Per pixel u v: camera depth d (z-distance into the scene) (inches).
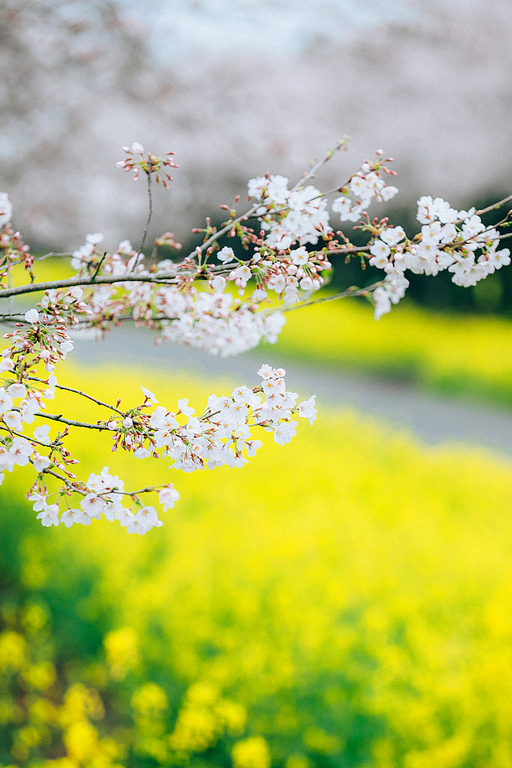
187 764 191.2
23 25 275.1
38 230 356.5
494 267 150.7
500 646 209.6
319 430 530.9
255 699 191.8
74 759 192.2
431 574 257.6
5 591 293.4
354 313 1198.9
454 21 571.2
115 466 366.9
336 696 188.9
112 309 158.6
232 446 147.6
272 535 277.9
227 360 904.9
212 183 440.5
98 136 347.9
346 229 765.9
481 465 489.1
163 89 350.6
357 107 538.3
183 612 223.0
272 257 151.1
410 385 896.9
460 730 185.6
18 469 333.4
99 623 249.4
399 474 432.8
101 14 300.5
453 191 687.1
